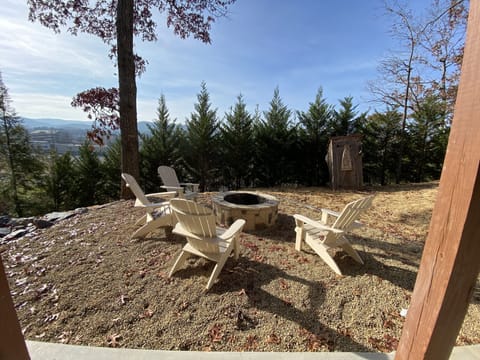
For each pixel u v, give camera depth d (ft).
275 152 23.77
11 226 10.79
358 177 20.51
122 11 14.12
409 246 9.61
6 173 27.73
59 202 26.13
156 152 22.93
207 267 7.76
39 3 14.89
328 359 4.52
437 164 24.97
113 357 4.43
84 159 24.79
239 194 12.82
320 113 23.16
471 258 2.68
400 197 17.13
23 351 2.60
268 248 9.19
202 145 23.06
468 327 5.57
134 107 15.19
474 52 2.38
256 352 4.66
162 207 10.61
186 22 18.81
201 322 5.66
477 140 2.39
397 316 5.96
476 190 2.46
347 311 6.10
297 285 7.04
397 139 24.40
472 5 2.38
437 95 24.23
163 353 4.56
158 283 6.98
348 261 8.39
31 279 7.02
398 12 21.54
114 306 6.08
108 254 8.39
